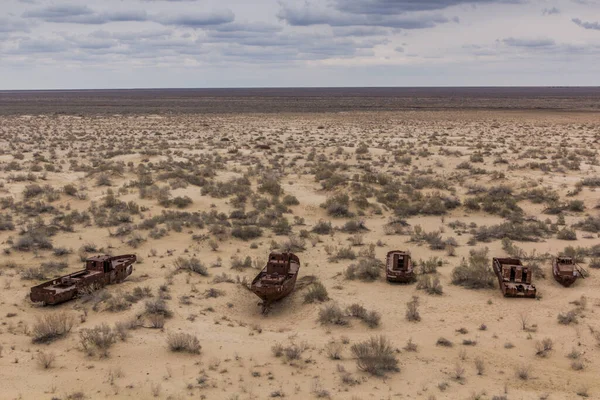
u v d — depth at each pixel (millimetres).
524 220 44625
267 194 51844
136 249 36750
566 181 55469
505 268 29250
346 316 26062
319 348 22672
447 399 18656
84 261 34000
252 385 19438
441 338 23469
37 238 36875
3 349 21828
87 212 45562
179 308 26594
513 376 20484
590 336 23750
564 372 20828
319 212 47719
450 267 33219
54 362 20844
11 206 46469
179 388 19141
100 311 26109
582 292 28719
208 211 46906
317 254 36125
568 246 35844
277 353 21875
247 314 26984
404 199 50688
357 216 46469
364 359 20781
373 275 31391
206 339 23359
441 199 50188
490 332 24500
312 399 18547
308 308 27516
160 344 22578
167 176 56094
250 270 32906
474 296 28656
